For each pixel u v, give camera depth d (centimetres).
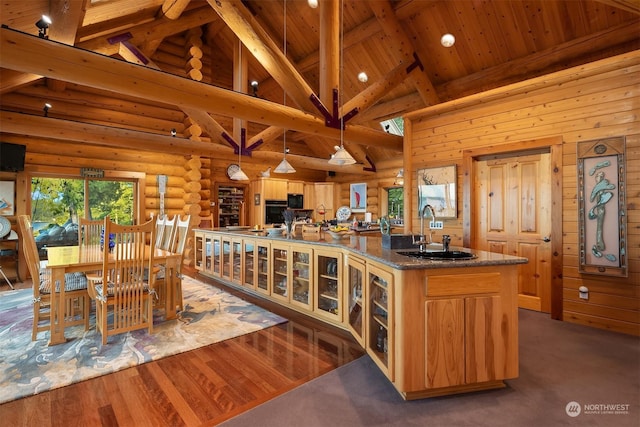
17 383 219
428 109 477
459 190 455
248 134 865
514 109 401
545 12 432
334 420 183
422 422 182
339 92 491
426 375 204
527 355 269
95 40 511
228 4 385
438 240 471
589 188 343
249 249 455
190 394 208
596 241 338
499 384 220
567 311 356
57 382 220
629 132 322
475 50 515
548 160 384
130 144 529
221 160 841
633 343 293
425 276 205
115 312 283
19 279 538
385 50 587
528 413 190
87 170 609
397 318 208
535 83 378
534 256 395
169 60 705
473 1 458
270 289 405
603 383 224
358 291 294
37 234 578
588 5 405
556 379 229
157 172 693
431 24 509
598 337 308
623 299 324
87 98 613
